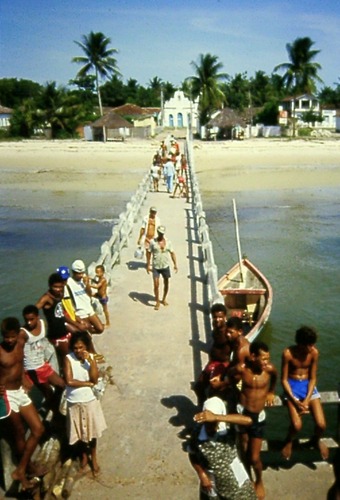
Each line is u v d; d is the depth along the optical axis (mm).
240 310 13719
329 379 10852
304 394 5977
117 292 12086
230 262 20531
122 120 67312
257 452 5688
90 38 74625
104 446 6480
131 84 110125
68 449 6371
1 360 5508
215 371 6605
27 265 20078
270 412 9555
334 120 88312
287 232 25609
